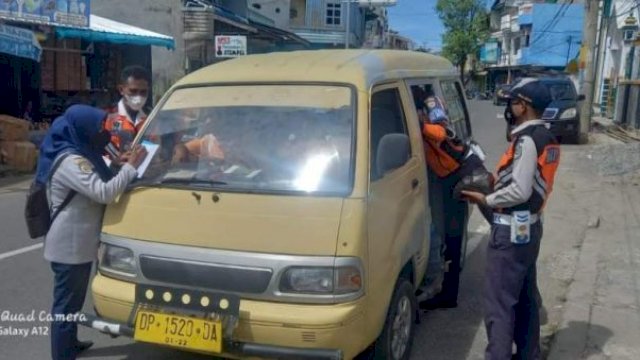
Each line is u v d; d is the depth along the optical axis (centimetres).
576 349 454
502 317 380
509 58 5766
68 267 394
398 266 390
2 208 898
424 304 546
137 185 389
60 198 387
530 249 377
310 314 331
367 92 398
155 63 1967
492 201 372
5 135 1200
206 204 364
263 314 335
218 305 343
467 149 498
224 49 1900
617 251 698
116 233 377
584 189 1099
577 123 1769
